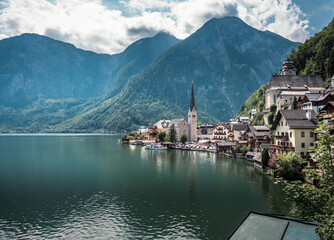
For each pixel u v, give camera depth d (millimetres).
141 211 47969
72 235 38531
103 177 76812
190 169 89688
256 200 53281
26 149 166250
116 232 39406
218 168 91438
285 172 66500
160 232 39312
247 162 105938
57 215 46219
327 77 150250
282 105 138000
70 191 61625
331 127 21266
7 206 50938
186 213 46625
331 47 157500
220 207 49562
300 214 22594
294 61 194250
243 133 149250
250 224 24438
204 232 39188
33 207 50375
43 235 38531
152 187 64750
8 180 73250
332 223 18406
